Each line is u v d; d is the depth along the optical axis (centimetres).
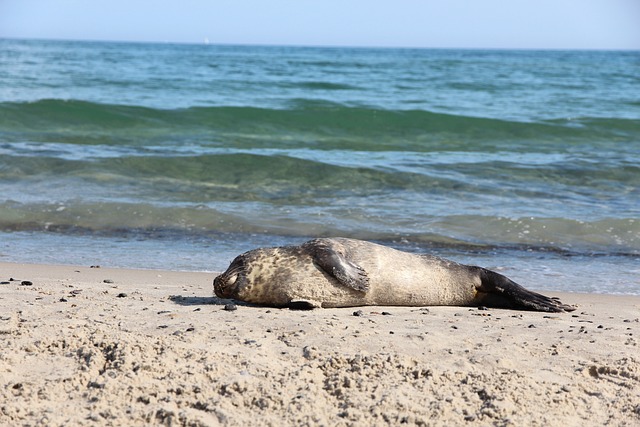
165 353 649
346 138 2611
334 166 1966
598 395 593
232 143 2409
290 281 898
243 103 3269
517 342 724
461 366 644
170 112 2803
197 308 854
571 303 973
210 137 2517
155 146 2291
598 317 881
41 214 1489
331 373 623
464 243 1352
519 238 1393
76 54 9606
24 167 1880
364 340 714
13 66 5688
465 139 2658
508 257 1270
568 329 792
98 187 1727
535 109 3481
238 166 1964
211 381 596
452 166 2058
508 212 1561
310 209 1575
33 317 778
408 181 1866
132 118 2714
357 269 903
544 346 714
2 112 2641
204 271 1136
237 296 910
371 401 568
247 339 707
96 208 1531
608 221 1470
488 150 2427
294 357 661
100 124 2666
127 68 5978
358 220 1489
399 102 3584
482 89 4519
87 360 639
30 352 662
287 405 559
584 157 2266
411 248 1312
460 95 4084
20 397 565
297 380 601
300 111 2841
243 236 1386
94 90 3722
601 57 16225
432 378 614
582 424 543
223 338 712
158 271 1118
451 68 7462
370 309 900
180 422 529
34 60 7025
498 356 673
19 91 3531
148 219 1480
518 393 586
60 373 614
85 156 2027
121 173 1869
